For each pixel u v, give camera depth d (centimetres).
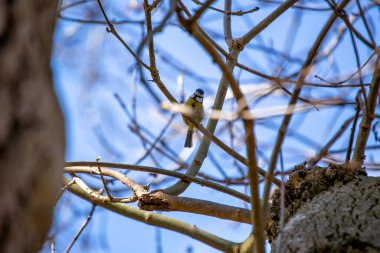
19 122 286
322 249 465
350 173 561
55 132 309
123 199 713
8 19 291
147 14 620
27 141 287
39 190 292
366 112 648
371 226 476
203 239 719
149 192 684
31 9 303
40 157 293
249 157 441
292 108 447
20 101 287
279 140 452
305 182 572
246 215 636
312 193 561
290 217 558
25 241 286
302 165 620
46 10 319
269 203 603
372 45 546
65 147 327
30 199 287
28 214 287
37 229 298
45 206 299
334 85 639
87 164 679
